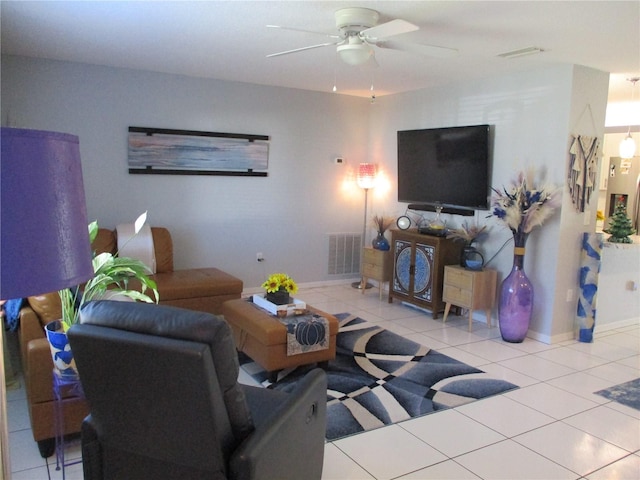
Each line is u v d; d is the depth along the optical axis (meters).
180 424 1.59
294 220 6.15
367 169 6.26
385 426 2.93
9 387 3.26
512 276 4.43
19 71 4.50
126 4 2.95
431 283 5.12
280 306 3.61
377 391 3.39
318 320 3.55
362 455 2.62
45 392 2.46
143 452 1.72
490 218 4.96
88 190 4.95
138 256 4.68
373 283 6.54
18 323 2.76
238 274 5.86
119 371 1.58
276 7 2.95
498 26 3.16
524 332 4.45
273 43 3.80
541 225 4.46
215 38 3.69
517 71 4.56
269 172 5.88
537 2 2.70
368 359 3.97
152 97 5.12
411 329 4.78
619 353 4.29
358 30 3.01
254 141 5.72
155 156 5.20
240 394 1.66
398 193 5.95
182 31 3.51
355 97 6.36
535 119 4.48
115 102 4.96
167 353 1.47
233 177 5.67
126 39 3.79
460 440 2.80
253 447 1.63
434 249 5.06
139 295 2.57
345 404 3.19
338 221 6.50
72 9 3.06
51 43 3.97
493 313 4.96
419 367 3.83
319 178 6.25
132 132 5.06
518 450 2.71
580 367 3.94
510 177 4.73
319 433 2.21
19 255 0.90
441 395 3.36
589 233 4.51
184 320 1.53
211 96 5.42
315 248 6.36
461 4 2.78
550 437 2.86
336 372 3.69
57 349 2.27
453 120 5.31
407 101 5.90
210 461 1.62
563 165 4.29
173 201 5.38
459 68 4.47
